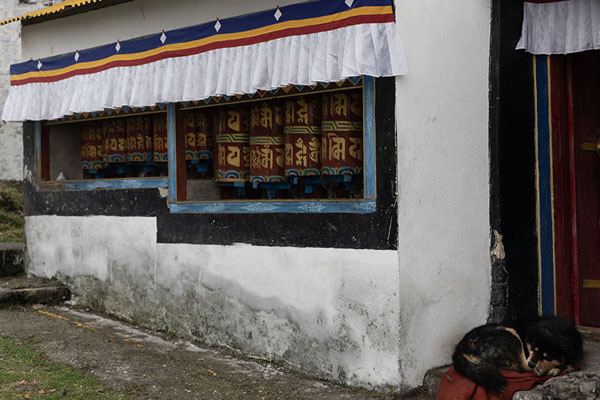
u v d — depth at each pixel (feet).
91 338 20.30
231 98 18.98
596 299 17.49
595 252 17.53
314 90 16.85
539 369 13.87
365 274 15.46
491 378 13.74
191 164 21.83
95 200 23.85
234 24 17.46
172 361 18.16
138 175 25.36
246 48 17.10
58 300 24.86
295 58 15.83
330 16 15.17
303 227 16.88
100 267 23.68
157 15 20.43
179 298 20.66
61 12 22.99
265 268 17.92
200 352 19.03
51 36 24.25
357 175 16.99
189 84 18.60
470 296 16.48
